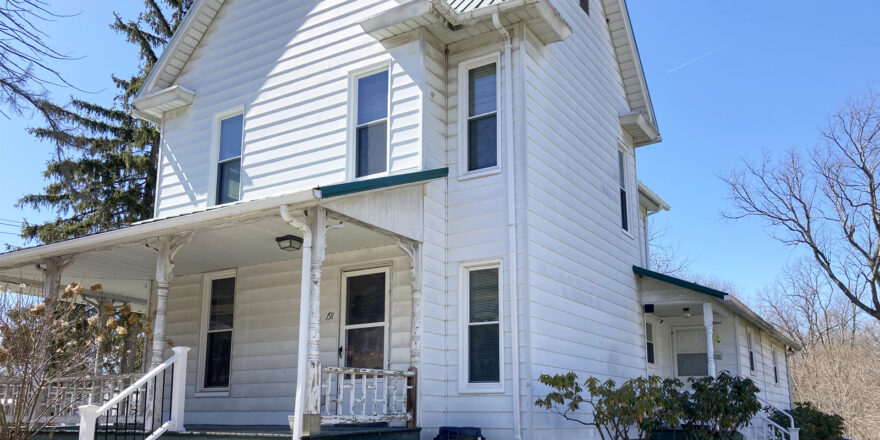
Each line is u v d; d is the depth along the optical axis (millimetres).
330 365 10492
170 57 12977
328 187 7781
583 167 12039
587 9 13438
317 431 7508
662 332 15695
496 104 10328
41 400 9797
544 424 9398
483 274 9930
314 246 7891
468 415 9492
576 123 12008
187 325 12328
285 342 11094
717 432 11500
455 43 10773
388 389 9711
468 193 10180
